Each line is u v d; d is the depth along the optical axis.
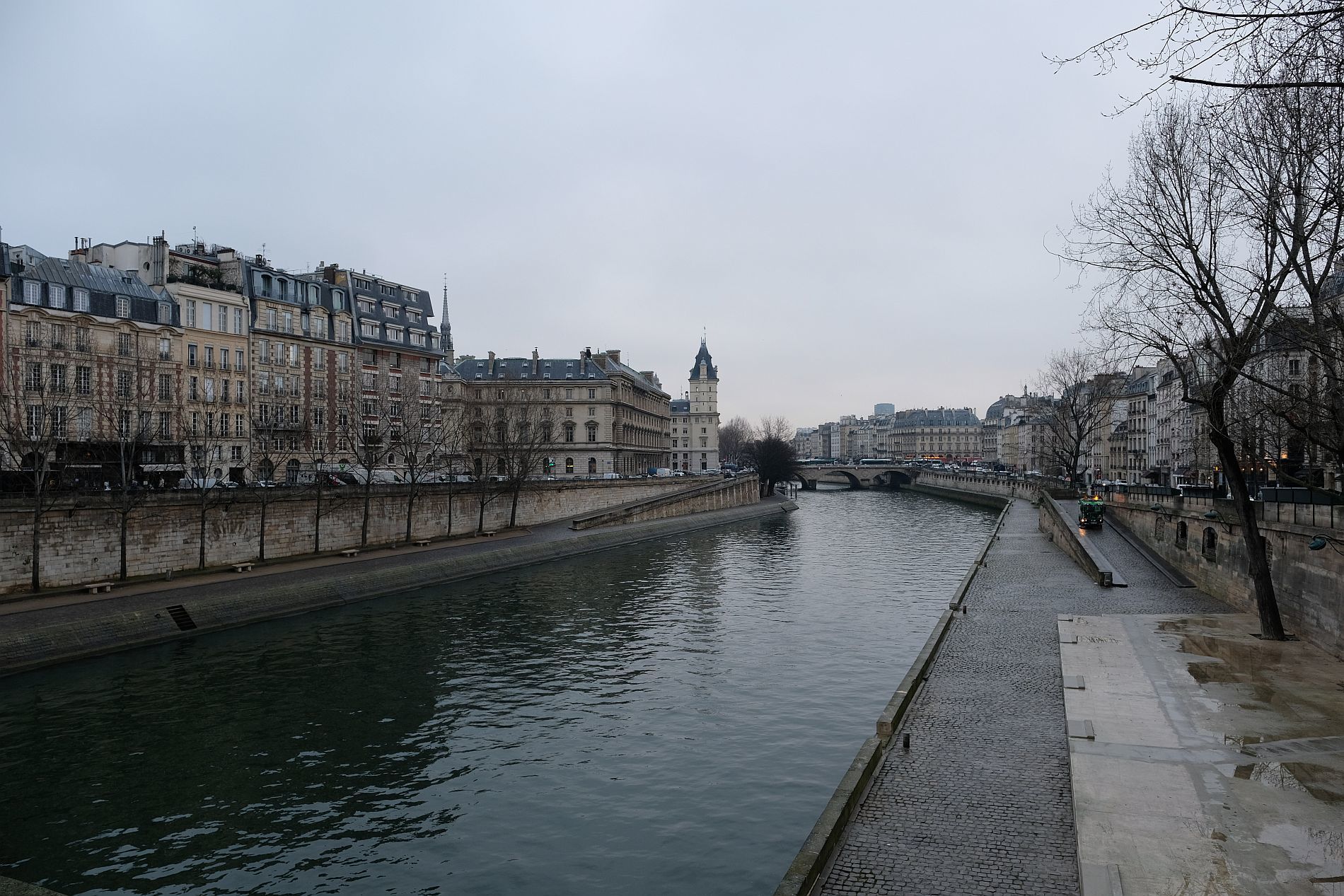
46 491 52.09
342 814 25.31
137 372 65.06
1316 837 17.34
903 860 17.27
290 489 66.75
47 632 40.56
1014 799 20.05
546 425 114.81
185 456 74.12
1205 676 29.50
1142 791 19.72
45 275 69.75
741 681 37.59
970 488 164.88
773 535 102.06
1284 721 24.59
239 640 45.53
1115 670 30.47
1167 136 32.75
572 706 34.56
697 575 68.88
